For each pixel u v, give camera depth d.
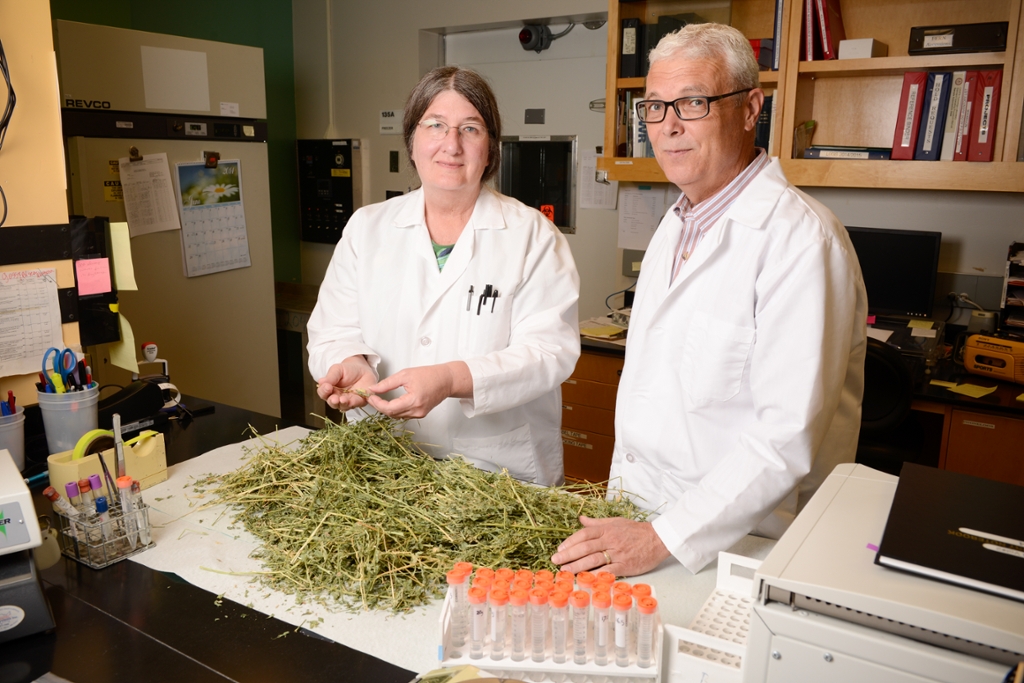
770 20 3.24
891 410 2.52
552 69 4.07
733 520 1.20
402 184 4.54
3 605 1.03
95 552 1.22
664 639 0.93
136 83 3.04
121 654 1.02
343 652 1.02
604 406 3.16
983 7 2.85
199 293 3.46
